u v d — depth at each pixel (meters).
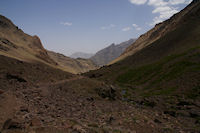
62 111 17.34
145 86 68.94
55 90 29.28
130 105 36.28
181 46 105.88
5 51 122.06
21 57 133.50
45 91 24.92
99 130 12.39
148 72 87.31
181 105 36.03
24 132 8.45
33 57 167.88
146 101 41.94
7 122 8.99
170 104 37.56
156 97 45.38
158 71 81.38
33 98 19.20
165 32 180.50
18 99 16.19
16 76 28.94
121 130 14.63
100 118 18.55
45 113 14.45
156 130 18.58
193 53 80.81
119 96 43.72
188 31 126.25
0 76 27.25
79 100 27.62
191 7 185.50
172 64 80.06
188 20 152.25
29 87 26.00
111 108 27.02
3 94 15.46
